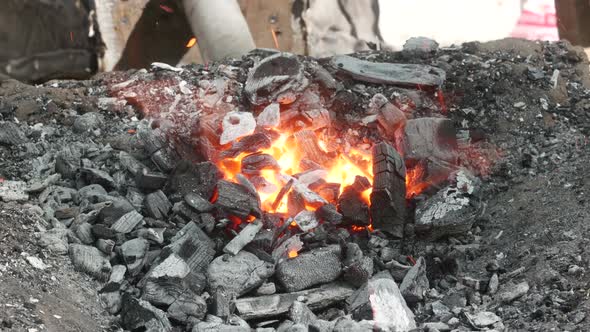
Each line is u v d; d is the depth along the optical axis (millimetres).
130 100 2191
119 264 1894
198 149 2066
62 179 2033
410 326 1822
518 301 1863
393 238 2014
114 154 2066
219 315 1830
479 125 2188
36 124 2160
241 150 2045
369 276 1924
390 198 2002
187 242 1896
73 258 1854
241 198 1943
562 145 2160
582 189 2035
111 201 1961
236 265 1888
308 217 1968
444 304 1897
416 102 2193
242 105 2164
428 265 1970
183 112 2141
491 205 2078
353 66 2225
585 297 1816
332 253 1934
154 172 2025
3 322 1637
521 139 2180
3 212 1878
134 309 1795
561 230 1959
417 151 2092
